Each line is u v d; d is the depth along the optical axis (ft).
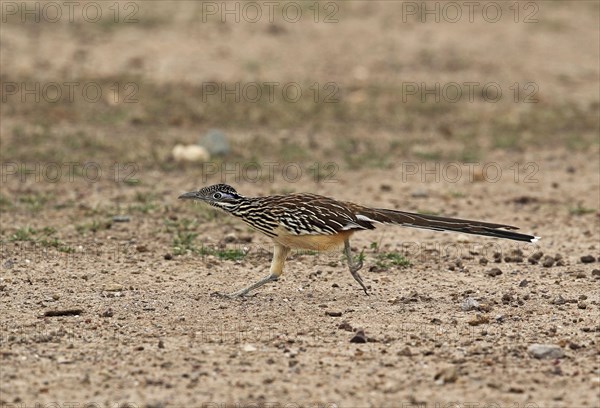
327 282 54.44
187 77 106.52
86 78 103.60
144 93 100.89
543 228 67.62
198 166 81.56
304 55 116.67
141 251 59.82
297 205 49.14
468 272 56.85
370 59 116.67
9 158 81.15
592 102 105.50
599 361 42.16
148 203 70.69
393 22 130.82
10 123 90.48
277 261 50.83
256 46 118.11
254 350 42.93
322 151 87.56
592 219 70.03
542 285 54.19
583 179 81.05
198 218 67.51
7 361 41.39
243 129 93.45
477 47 123.13
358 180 79.46
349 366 41.34
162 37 118.62
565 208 72.90
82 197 72.49
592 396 38.68
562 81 112.88
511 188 78.07
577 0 147.02
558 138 93.71
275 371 40.70
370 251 60.59
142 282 53.72
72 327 45.75
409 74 112.47
